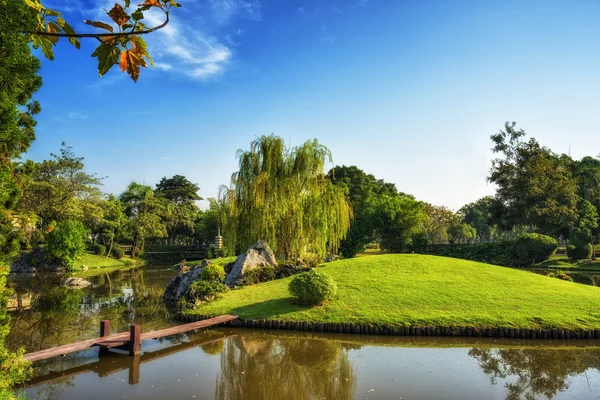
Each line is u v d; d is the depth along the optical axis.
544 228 49.69
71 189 37.28
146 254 60.03
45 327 14.93
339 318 14.03
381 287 17.08
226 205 22.44
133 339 11.26
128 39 2.53
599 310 14.37
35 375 9.62
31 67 4.07
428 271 19.72
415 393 8.52
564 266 38.66
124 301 20.86
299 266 20.86
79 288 26.34
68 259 34.84
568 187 45.69
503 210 51.00
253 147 22.27
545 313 14.07
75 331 14.27
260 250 21.08
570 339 12.65
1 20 3.10
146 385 8.98
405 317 13.90
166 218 62.44
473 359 10.88
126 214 56.88
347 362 10.70
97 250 48.94
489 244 46.44
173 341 12.77
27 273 34.59
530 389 8.74
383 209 46.19
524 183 47.66
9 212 5.63
